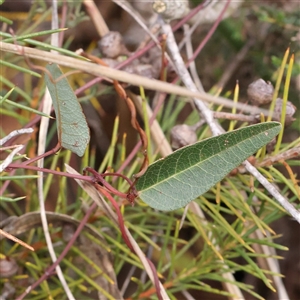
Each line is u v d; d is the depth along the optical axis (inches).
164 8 12.5
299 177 18.1
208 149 8.2
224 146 8.1
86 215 11.6
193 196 8.4
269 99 11.5
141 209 14.5
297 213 9.4
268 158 10.9
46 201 17.5
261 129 7.8
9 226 11.8
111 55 13.6
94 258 12.5
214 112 11.7
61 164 18.0
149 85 9.3
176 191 8.5
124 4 14.8
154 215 14.1
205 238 11.6
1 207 16.8
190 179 8.4
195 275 12.7
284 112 10.7
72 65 9.3
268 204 13.0
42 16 16.7
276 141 11.4
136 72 13.0
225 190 11.9
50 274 11.3
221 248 12.3
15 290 12.9
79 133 8.2
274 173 11.9
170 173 8.5
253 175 10.4
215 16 17.3
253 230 12.0
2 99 8.8
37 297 13.0
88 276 12.8
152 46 13.1
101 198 9.9
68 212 16.7
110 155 13.4
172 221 13.8
